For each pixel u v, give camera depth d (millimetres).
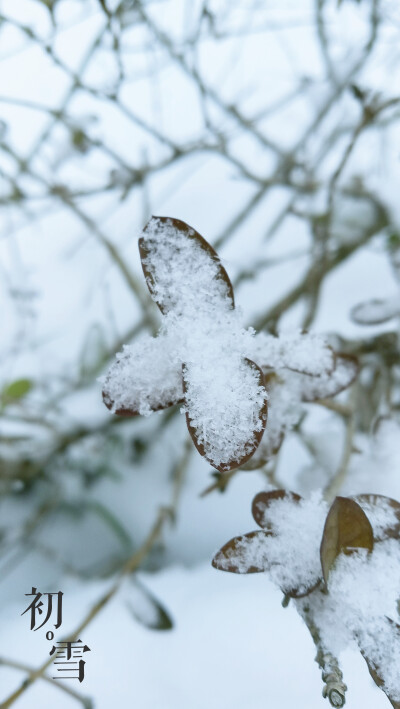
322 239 423
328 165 507
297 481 319
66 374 501
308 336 245
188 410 217
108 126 563
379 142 494
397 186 440
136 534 451
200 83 436
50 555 444
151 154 548
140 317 491
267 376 253
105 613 404
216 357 220
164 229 225
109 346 493
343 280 521
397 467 292
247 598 410
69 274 570
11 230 523
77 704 360
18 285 524
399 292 333
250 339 222
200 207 589
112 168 481
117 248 512
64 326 533
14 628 402
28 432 477
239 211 552
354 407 331
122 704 364
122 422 474
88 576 436
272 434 256
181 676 376
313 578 226
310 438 330
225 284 225
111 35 386
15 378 487
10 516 469
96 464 481
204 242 225
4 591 435
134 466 479
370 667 218
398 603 228
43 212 528
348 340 379
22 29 369
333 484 276
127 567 323
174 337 224
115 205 551
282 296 483
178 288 225
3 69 526
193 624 399
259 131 539
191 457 469
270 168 582
